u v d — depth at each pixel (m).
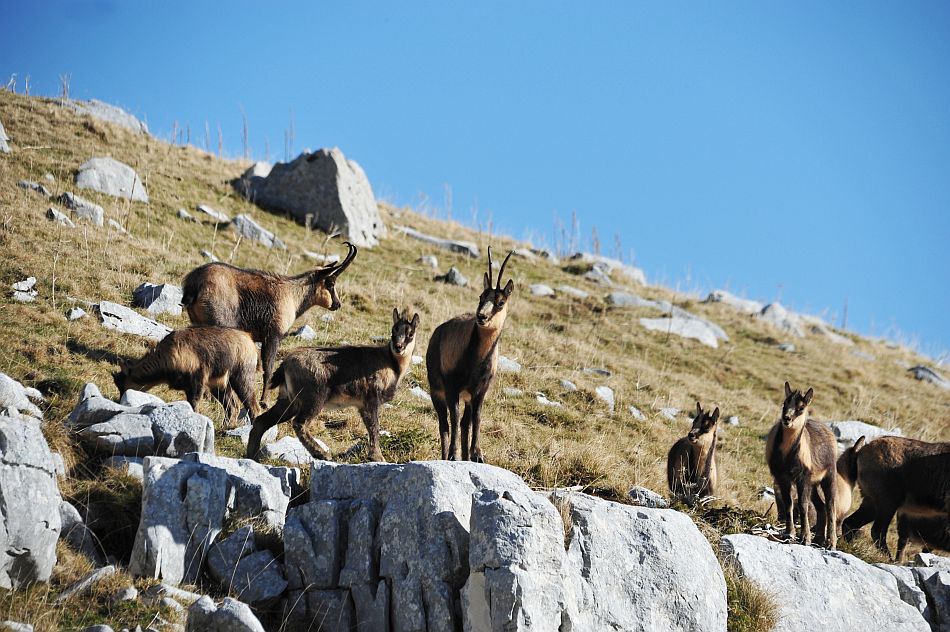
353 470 34.34
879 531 52.41
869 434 72.88
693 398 72.94
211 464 33.47
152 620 27.75
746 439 67.81
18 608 26.94
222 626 27.20
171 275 64.50
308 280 56.06
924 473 51.62
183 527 31.41
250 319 53.19
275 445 42.31
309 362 42.97
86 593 28.70
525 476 47.47
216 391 44.12
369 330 66.19
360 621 31.27
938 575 42.28
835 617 38.62
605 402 64.56
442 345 43.72
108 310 52.72
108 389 44.44
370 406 44.09
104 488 33.28
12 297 52.12
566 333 79.88
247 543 32.00
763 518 48.19
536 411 59.50
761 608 37.09
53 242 61.94
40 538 28.66
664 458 58.00
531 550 29.91
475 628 29.55
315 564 31.94
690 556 34.91
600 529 33.66
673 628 33.44
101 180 77.06
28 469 28.78
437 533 31.28
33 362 45.38
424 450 46.47
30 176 73.81
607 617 32.06
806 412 46.41
